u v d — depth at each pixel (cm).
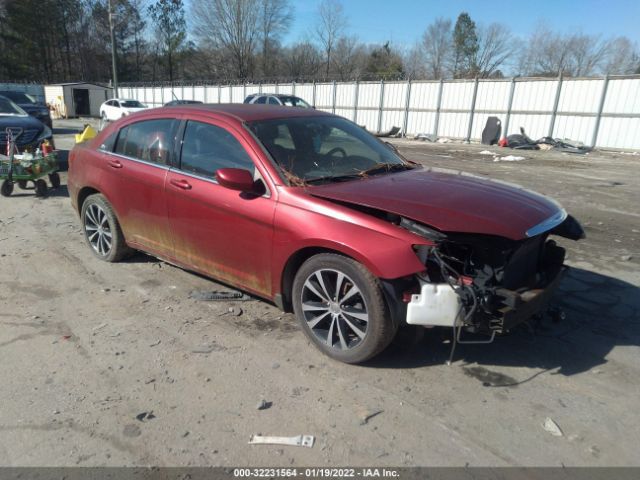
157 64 7788
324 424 277
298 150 390
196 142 416
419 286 303
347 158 409
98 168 501
